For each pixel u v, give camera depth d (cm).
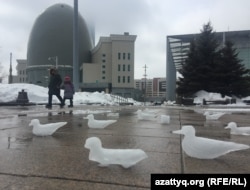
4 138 512
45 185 256
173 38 5950
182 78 3703
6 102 2264
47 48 10731
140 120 906
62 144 455
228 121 901
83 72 10194
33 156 369
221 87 3412
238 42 5603
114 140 496
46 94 2891
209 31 3638
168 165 324
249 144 449
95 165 323
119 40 10231
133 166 319
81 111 1386
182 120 936
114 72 10144
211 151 353
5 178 276
